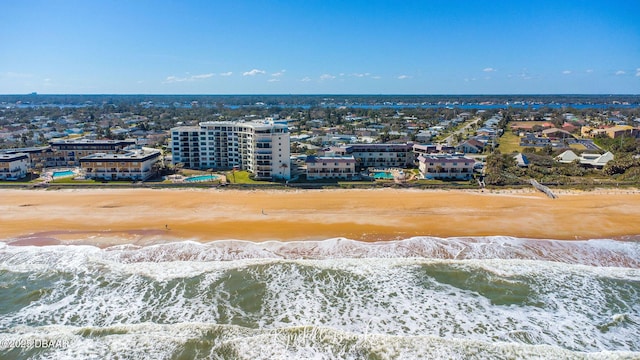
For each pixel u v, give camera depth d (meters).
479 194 85.19
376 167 117.62
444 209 73.56
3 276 49.72
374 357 35.84
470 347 36.84
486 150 145.75
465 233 62.12
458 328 39.97
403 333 39.25
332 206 75.56
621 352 36.31
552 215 70.19
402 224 65.56
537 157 123.25
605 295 45.69
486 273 50.22
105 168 99.94
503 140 176.00
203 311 42.69
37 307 43.53
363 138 174.62
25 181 98.94
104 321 41.16
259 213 71.38
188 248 56.75
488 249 56.66
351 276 49.44
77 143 124.25
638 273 50.53
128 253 55.47
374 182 95.44
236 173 107.62
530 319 41.47
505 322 40.94
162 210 73.56
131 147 131.38
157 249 56.53
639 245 58.25
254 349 36.72
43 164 118.44
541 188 86.88
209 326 39.56
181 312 42.53
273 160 99.75
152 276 49.59
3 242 59.19
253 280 48.47
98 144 124.31
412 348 36.78
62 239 60.19
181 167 114.38
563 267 51.84
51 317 41.84
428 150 121.81
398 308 43.09
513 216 69.62
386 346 37.06
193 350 36.56
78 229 63.94
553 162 116.94
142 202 79.06
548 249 56.84
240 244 58.00
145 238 60.38
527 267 51.75
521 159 115.00
